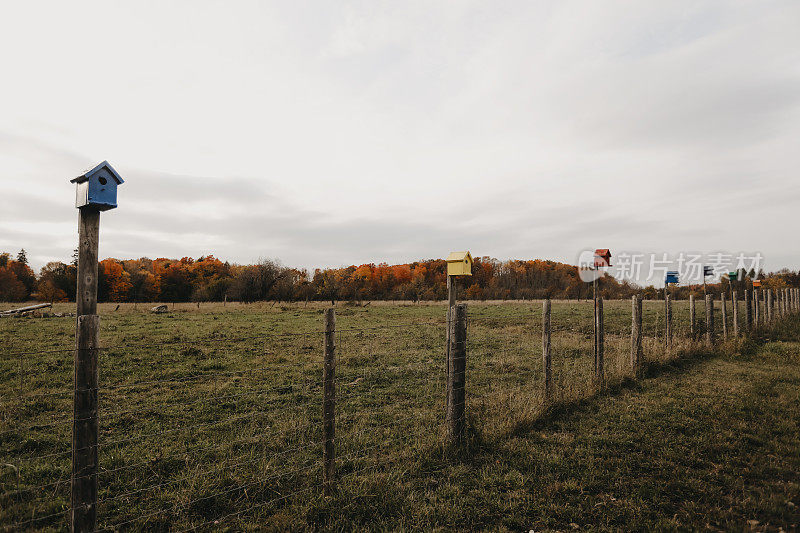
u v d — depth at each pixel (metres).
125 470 5.11
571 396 7.59
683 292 45.75
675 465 5.15
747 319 16.88
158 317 24.56
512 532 3.90
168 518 4.10
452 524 3.99
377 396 8.38
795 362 11.54
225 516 4.09
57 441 6.02
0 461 5.27
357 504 4.23
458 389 5.59
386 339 15.49
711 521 3.99
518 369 10.41
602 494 4.54
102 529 3.80
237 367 10.90
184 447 5.81
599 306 8.81
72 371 10.09
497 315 25.41
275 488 4.58
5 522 3.84
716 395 8.14
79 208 3.35
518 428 6.27
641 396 8.15
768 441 5.79
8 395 8.09
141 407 7.57
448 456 5.32
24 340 13.86
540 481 4.78
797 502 4.27
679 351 11.95
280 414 7.29
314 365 11.07
